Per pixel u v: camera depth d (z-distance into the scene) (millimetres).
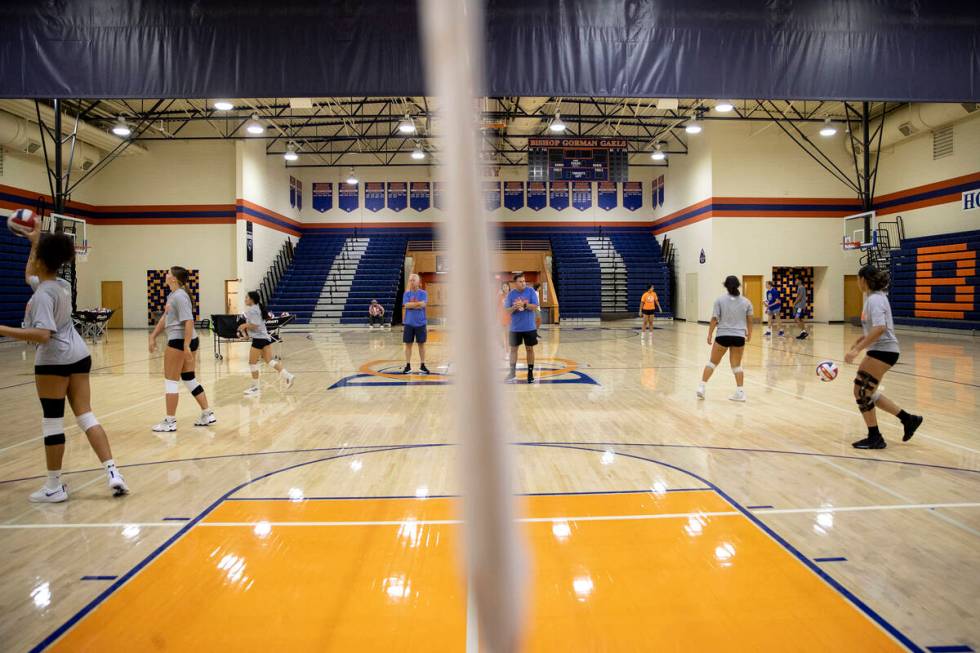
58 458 3590
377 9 6270
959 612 2303
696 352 11875
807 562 2717
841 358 10570
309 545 2922
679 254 22781
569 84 6312
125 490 3689
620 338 15367
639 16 6359
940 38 6500
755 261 19781
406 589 2480
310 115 20406
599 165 19953
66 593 2482
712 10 6402
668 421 5707
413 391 7488
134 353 12234
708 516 3271
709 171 19750
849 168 19703
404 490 3758
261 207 21219
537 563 2701
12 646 2117
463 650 2068
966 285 15438
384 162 25406
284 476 4059
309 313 21344
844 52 6461
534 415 5992
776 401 6711
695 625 2211
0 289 15320
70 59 6168
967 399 6621
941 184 16766
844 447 4742
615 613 2287
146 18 6211
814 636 2145
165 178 20234
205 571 2664
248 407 6508
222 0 6246
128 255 20266
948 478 3941
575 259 24031
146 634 2186
